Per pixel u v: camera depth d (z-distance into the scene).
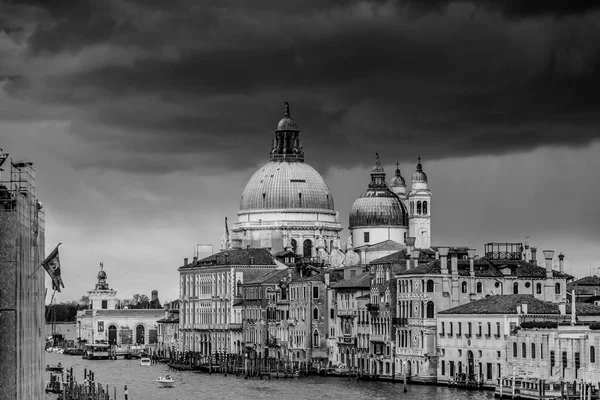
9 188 138.38
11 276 122.62
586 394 196.50
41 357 150.88
